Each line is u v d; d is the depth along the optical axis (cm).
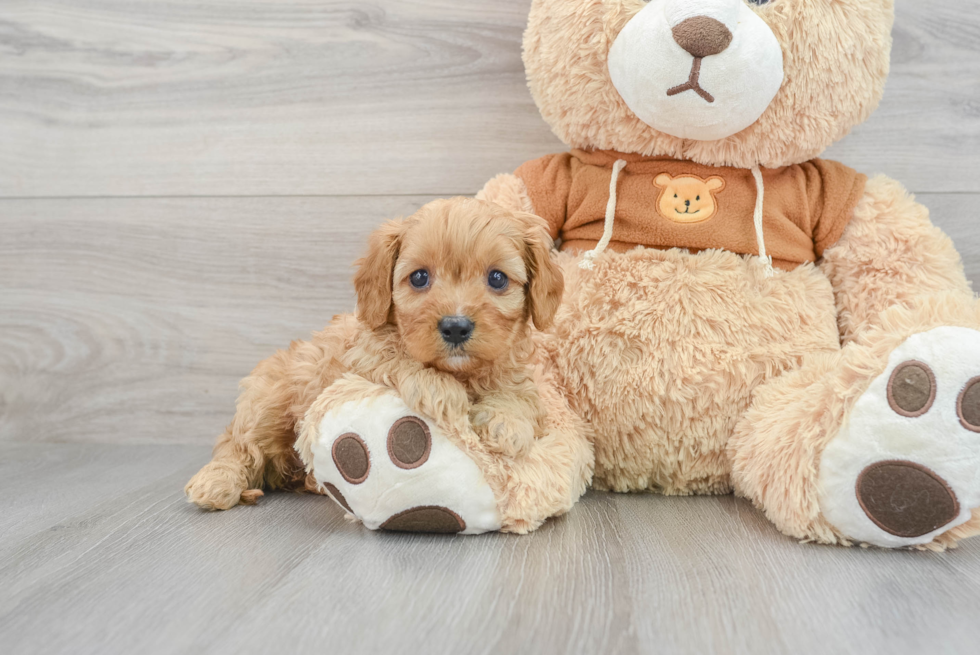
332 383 144
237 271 220
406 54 211
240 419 164
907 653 93
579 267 167
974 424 119
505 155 211
